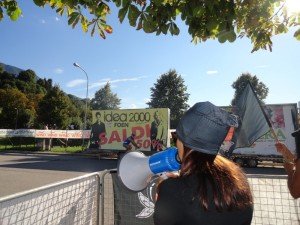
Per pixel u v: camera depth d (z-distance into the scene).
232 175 1.34
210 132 1.31
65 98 42.19
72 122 45.44
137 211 3.85
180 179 1.29
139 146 21.45
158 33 3.10
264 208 3.37
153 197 1.44
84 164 18.97
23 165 17.67
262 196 3.38
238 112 2.64
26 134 27.38
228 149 2.08
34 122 48.12
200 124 1.32
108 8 3.15
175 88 68.06
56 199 2.88
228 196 1.27
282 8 3.62
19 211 2.38
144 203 3.83
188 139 1.31
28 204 2.48
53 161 20.28
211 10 2.81
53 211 2.83
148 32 3.03
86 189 3.46
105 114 22.52
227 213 1.26
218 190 1.26
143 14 2.98
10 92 52.34
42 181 12.08
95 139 22.58
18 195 2.36
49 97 41.84
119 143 22.00
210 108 1.35
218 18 2.91
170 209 1.25
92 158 23.09
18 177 12.98
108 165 18.70
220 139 1.33
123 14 2.94
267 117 2.51
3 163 18.69
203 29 3.21
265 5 3.35
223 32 2.93
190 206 1.24
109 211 4.09
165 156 1.44
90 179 3.55
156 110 21.36
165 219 1.25
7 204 2.26
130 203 3.87
